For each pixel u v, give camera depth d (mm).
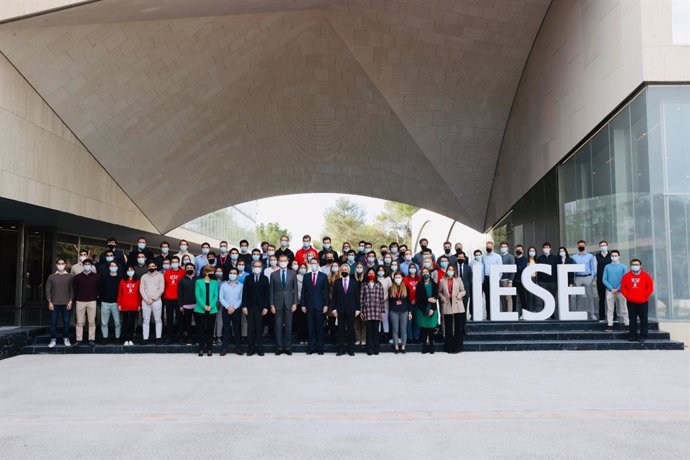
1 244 23703
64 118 19094
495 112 24375
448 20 20203
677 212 13852
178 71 19922
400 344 12539
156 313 13062
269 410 6766
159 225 30000
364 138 27875
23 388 8344
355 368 10188
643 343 12711
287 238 14141
